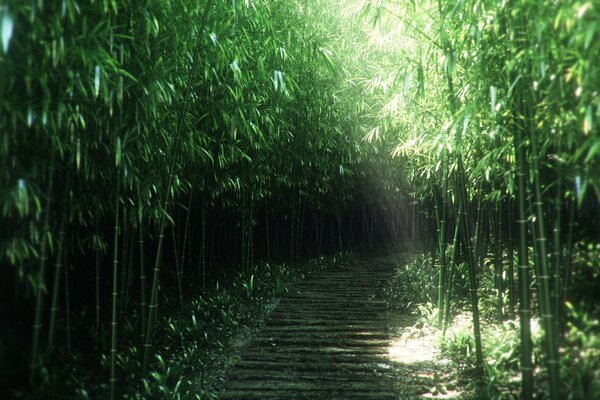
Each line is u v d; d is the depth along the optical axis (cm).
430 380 376
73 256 429
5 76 226
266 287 703
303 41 587
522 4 281
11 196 249
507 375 342
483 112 360
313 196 969
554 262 323
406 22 362
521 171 315
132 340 414
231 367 428
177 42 361
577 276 326
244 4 441
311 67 674
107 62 286
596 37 233
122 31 325
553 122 296
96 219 391
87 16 286
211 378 399
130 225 474
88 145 326
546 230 372
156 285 382
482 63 334
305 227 1090
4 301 263
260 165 675
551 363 275
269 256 905
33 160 272
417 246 1334
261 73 466
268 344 493
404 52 388
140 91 338
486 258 640
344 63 725
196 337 473
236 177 624
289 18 575
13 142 259
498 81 335
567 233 343
